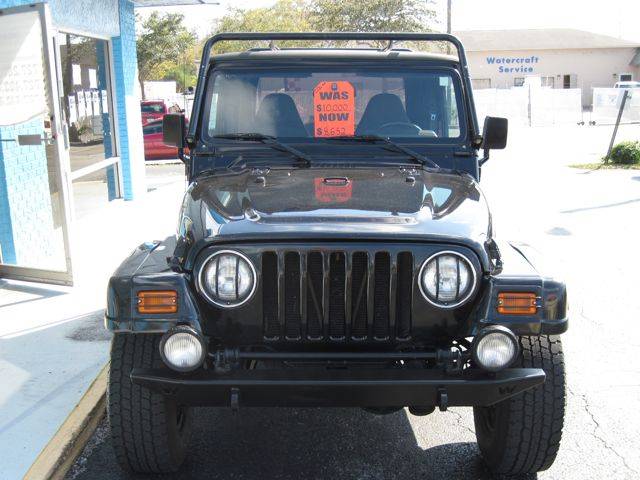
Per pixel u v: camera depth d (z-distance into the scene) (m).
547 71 59.84
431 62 4.45
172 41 47.34
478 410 3.83
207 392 3.05
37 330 5.73
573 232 9.66
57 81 6.42
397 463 3.90
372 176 3.95
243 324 3.18
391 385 3.01
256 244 3.15
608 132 27.66
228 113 4.41
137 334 3.42
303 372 3.06
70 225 6.75
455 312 3.19
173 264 3.26
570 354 5.47
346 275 3.15
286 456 3.98
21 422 4.23
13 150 7.26
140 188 12.77
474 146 4.39
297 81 4.42
